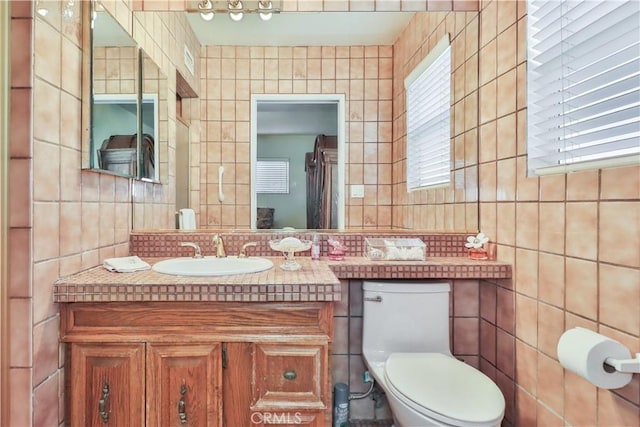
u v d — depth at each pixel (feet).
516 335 4.72
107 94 4.58
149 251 5.66
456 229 5.94
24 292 3.40
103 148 4.48
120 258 4.62
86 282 3.80
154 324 3.89
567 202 3.84
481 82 5.57
